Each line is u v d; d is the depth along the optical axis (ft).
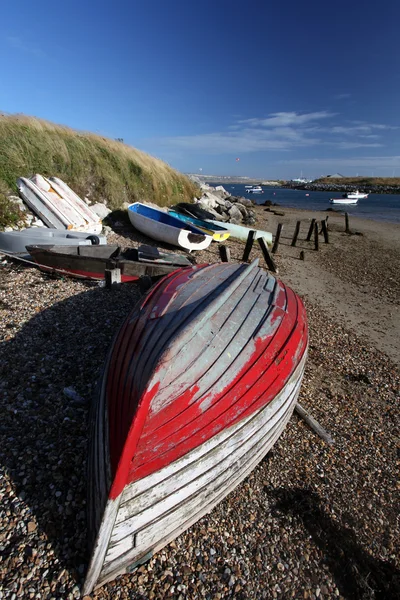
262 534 10.24
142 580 8.70
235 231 50.72
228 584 8.92
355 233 68.80
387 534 10.89
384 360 21.42
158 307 12.25
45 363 15.65
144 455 8.02
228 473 9.80
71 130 50.16
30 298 21.57
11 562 8.55
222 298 12.04
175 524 8.86
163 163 65.36
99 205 42.50
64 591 8.13
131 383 9.58
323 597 9.11
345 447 13.97
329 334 24.09
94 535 7.80
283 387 11.27
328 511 11.23
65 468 10.91
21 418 12.55
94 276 24.50
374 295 33.42
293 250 50.37
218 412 9.27
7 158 36.88
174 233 35.81
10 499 9.91
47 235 28.81
